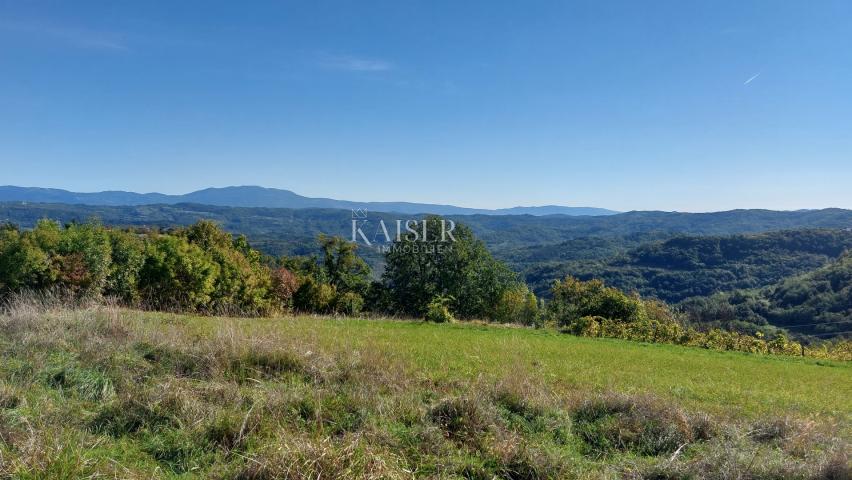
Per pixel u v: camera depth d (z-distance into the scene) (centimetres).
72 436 547
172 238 2914
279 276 4106
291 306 4075
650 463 616
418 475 543
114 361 784
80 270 2170
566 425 725
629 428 723
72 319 1020
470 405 695
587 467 600
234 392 703
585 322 2967
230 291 3120
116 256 2478
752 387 1367
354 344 1333
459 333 2206
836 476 578
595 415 775
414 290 4906
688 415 771
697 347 2719
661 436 703
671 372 1545
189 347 896
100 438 553
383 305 5009
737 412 944
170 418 607
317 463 498
